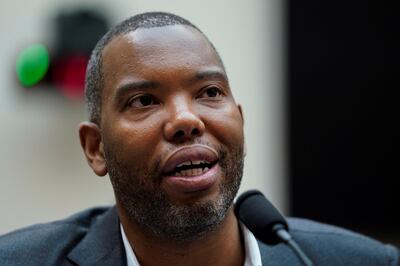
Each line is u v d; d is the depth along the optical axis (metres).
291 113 7.52
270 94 7.46
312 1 7.53
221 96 3.53
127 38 3.54
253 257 3.79
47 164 7.25
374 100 7.65
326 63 7.57
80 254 3.81
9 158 7.19
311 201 7.61
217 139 3.42
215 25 7.33
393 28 7.61
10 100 7.14
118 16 7.07
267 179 7.45
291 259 3.90
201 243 3.54
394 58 7.63
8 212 7.18
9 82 7.10
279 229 3.73
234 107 3.54
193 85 3.44
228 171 3.43
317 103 7.58
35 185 7.23
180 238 3.47
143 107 3.43
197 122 3.30
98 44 3.75
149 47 3.47
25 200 7.22
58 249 3.88
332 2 7.56
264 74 7.43
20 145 7.21
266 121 7.44
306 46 7.52
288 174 7.54
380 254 4.11
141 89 3.42
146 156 3.37
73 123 7.24
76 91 6.71
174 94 3.42
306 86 7.54
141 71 3.43
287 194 7.54
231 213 3.66
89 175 7.29
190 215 3.33
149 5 7.20
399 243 7.80
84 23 6.74
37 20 7.07
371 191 7.72
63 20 6.77
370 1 7.59
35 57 6.78
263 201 3.81
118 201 3.64
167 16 3.69
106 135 3.55
